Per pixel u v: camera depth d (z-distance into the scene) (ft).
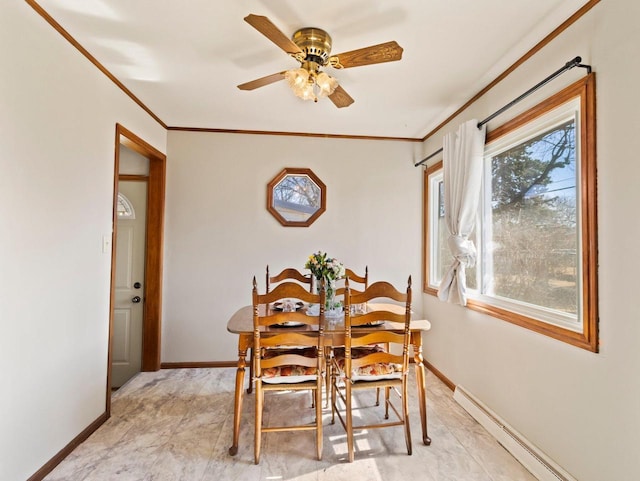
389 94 8.36
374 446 6.60
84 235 6.72
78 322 6.56
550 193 6.15
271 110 9.49
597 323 4.84
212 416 7.76
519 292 7.00
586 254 5.02
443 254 10.79
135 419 7.59
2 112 4.82
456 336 9.07
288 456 6.27
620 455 4.48
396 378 6.48
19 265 5.13
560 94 5.57
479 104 8.22
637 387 4.28
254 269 11.08
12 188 5.00
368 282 11.39
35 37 5.37
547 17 5.47
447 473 5.82
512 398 6.72
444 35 5.98
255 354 6.08
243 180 11.09
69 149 6.23
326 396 8.18
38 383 5.54
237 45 6.41
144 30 5.97
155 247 10.51
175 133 10.90
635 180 4.33
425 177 11.53
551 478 5.42
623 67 4.50
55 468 5.88
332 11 5.41
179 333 10.82
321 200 11.33
